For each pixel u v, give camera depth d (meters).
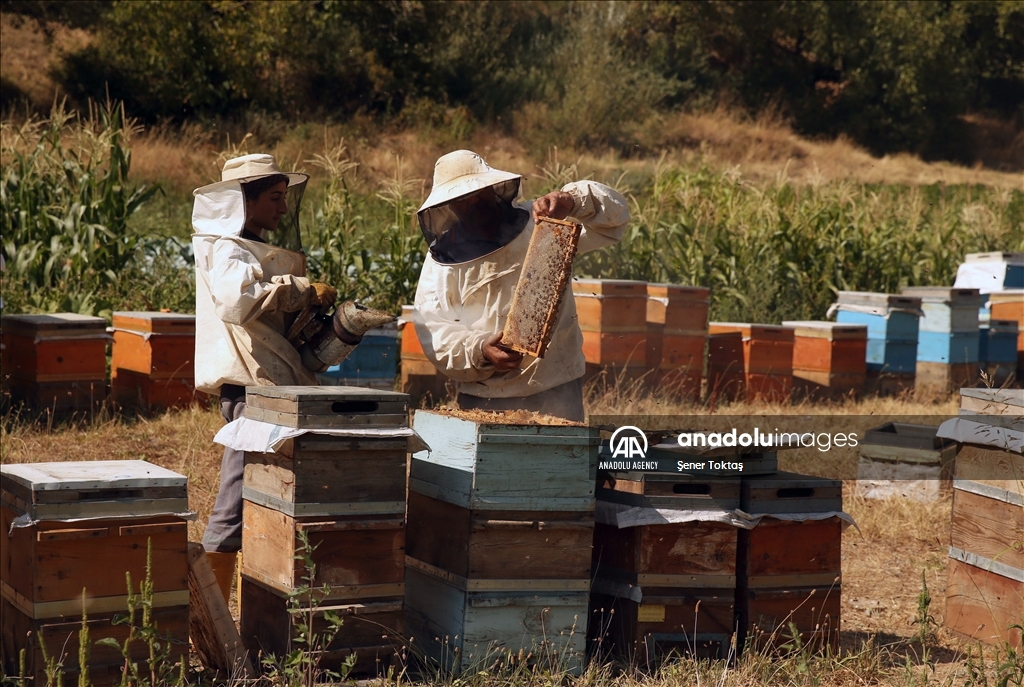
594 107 32.75
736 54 44.12
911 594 5.86
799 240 14.12
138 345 8.91
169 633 3.74
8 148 11.20
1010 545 4.84
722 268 13.41
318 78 30.91
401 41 32.34
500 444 3.96
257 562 4.08
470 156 4.45
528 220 4.56
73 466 3.93
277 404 3.88
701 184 16.28
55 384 8.35
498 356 4.41
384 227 13.74
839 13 40.84
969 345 11.55
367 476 3.89
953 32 41.41
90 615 3.62
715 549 4.38
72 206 10.56
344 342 4.41
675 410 9.33
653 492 4.32
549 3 40.59
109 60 26.78
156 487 3.73
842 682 4.30
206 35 26.45
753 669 4.23
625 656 4.34
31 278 10.31
